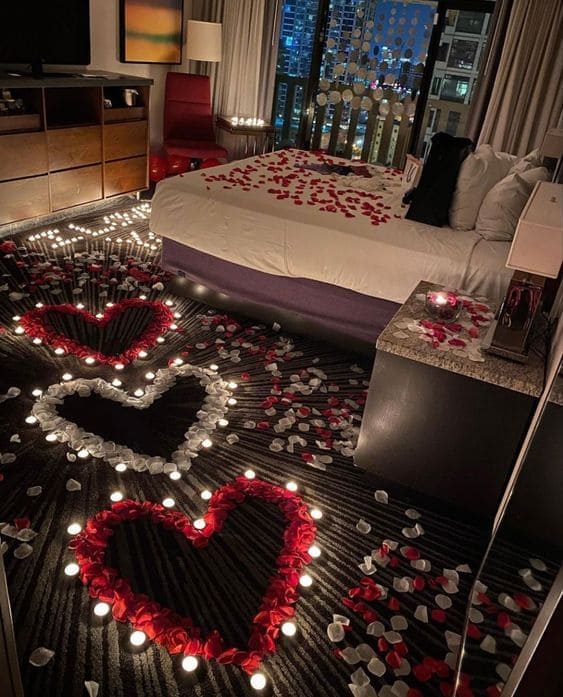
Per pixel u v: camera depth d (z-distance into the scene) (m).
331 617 1.69
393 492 2.19
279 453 2.32
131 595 1.64
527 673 0.95
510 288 1.86
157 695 1.45
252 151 6.18
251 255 3.09
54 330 2.94
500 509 1.86
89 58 4.38
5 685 0.94
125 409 2.46
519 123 5.03
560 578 0.88
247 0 5.54
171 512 1.95
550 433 1.16
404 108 5.68
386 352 1.95
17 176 3.83
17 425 2.30
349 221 2.96
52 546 1.81
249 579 1.78
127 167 4.75
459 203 2.97
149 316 3.19
